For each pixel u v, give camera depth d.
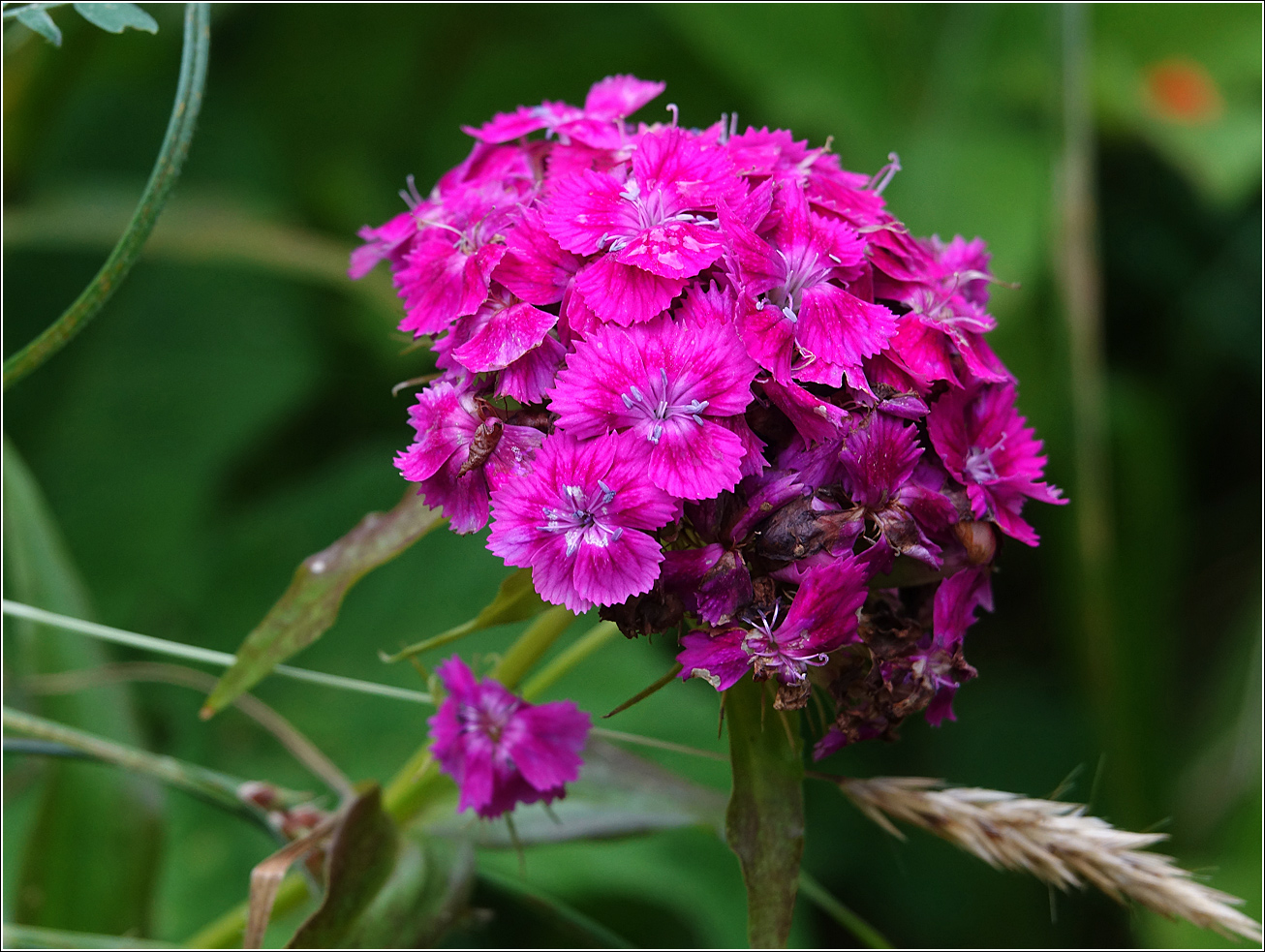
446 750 0.48
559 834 0.51
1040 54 0.70
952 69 0.71
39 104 0.59
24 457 0.69
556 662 0.50
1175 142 0.69
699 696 0.62
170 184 0.49
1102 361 0.66
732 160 0.47
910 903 0.66
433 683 0.49
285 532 0.69
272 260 0.64
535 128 0.48
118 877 0.54
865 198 0.47
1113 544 0.66
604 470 0.45
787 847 0.47
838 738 0.46
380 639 0.66
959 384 0.46
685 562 0.45
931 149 0.69
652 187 0.46
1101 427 0.59
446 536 0.68
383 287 0.65
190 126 0.49
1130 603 0.66
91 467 0.69
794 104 0.70
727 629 0.45
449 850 0.50
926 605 0.47
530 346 0.45
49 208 0.61
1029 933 0.65
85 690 0.54
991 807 0.48
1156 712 0.63
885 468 0.46
